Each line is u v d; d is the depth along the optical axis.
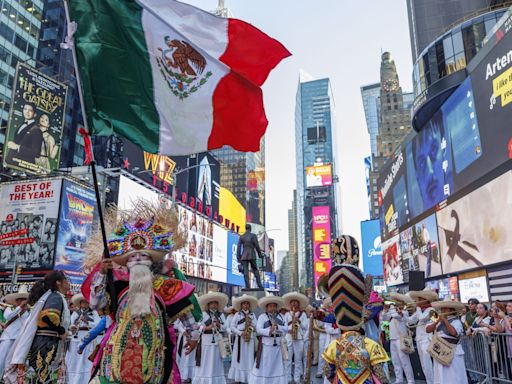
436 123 34.72
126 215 4.07
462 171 29.59
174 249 4.07
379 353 4.62
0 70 55.28
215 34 5.58
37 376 5.68
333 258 5.14
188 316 3.78
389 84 155.50
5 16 57.09
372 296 5.77
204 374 10.34
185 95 5.26
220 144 5.42
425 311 10.49
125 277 3.72
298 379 12.10
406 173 43.50
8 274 33.03
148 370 3.38
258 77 5.68
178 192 56.16
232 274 73.75
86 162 3.92
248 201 179.50
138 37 4.97
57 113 36.38
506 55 23.66
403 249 44.84
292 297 11.27
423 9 56.66
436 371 8.59
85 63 4.51
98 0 4.76
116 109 4.66
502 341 9.79
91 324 10.54
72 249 34.44
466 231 29.03
